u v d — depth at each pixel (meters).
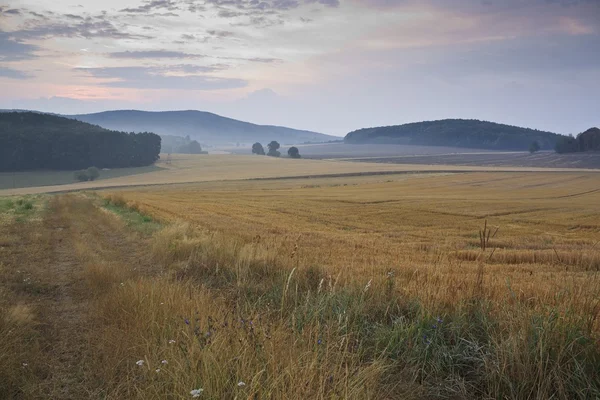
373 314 5.92
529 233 28.05
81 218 22.05
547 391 3.81
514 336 4.34
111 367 4.30
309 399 3.32
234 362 3.81
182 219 25.16
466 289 6.64
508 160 185.00
